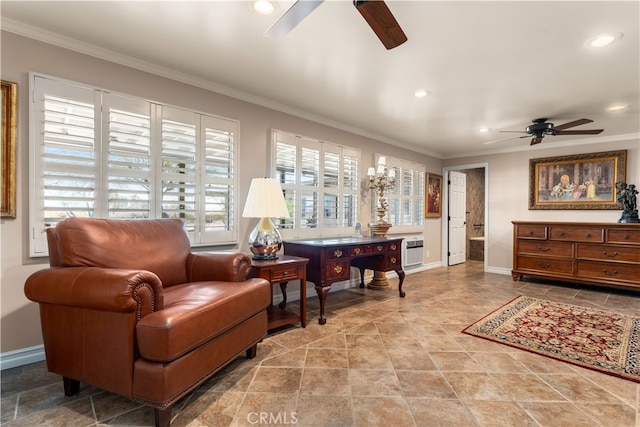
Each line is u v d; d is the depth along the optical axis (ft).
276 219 11.14
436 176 19.57
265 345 7.80
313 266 9.73
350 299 12.04
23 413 5.11
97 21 6.44
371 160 15.11
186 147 8.95
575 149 15.64
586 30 6.47
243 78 9.12
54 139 6.95
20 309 6.71
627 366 6.74
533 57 7.65
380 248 11.68
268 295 7.16
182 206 8.90
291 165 11.66
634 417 5.08
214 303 5.49
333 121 13.07
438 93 10.03
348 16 6.08
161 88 8.54
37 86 6.73
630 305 11.23
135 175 8.03
